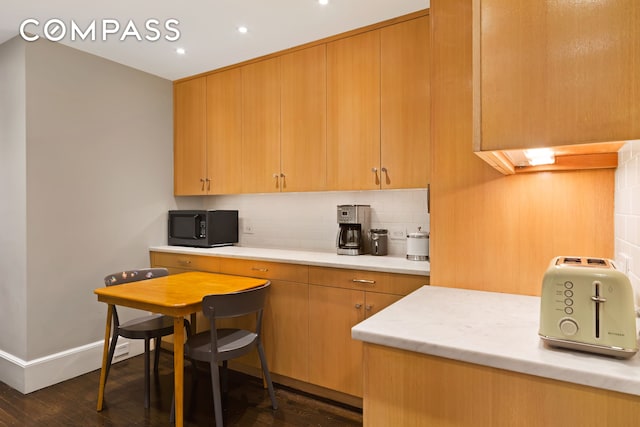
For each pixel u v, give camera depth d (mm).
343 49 2664
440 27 1859
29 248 2643
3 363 2752
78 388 2676
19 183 2670
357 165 2623
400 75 2457
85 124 2961
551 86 1014
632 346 966
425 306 1521
